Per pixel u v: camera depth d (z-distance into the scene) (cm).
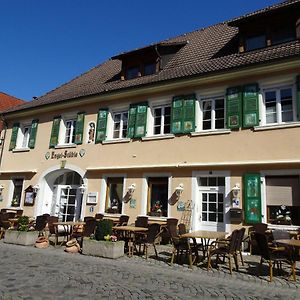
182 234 966
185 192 1289
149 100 1468
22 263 866
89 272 791
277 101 1180
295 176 1090
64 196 1739
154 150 1404
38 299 568
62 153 1711
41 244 1152
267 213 1117
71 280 705
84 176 1595
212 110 1314
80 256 1006
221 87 1291
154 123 1465
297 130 1104
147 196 1394
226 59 1372
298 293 667
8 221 1388
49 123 1825
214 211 1233
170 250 1142
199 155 1283
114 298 592
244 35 1364
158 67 1580
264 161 1133
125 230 1076
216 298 616
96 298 587
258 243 804
